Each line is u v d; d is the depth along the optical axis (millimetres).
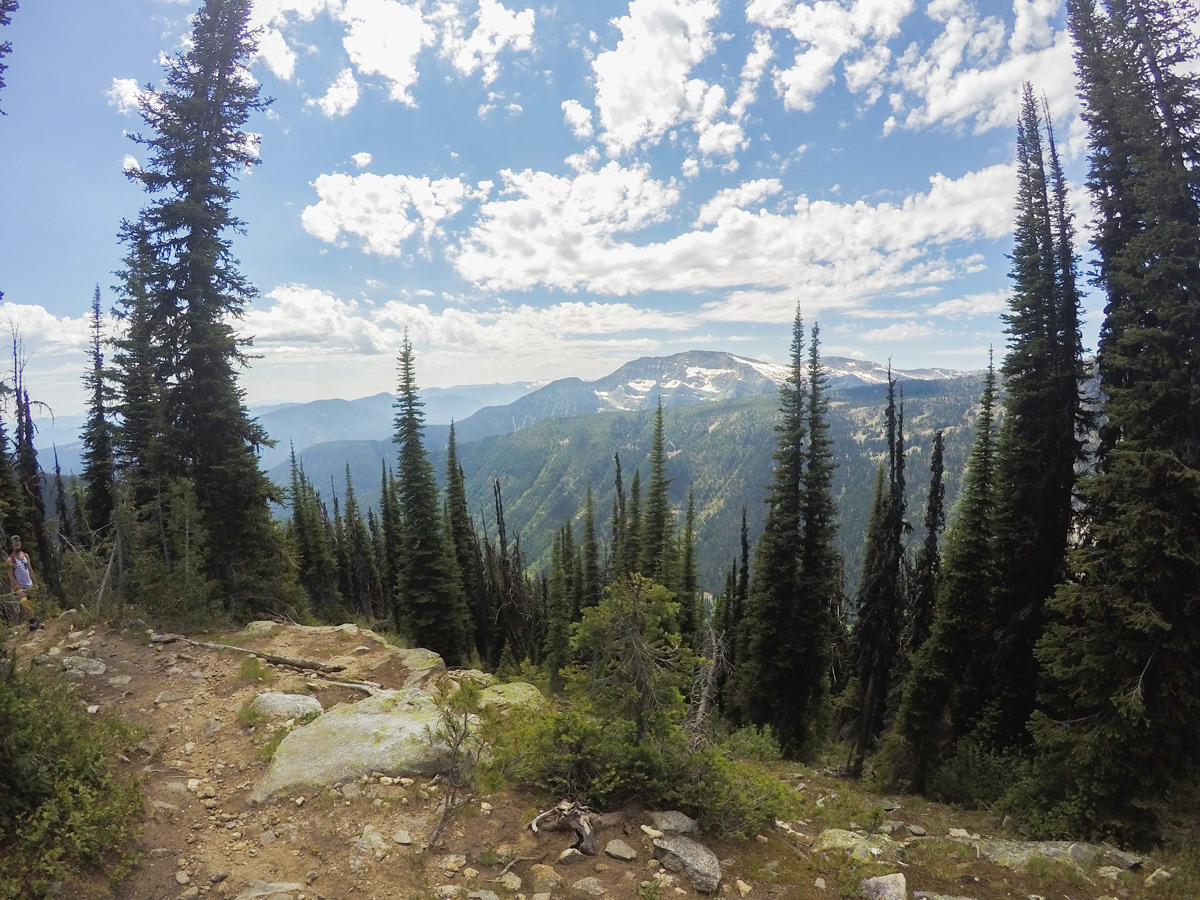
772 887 6316
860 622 21766
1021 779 15023
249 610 18516
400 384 31703
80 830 5457
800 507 27281
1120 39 12680
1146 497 12055
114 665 11047
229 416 18703
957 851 9359
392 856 5961
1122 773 11820
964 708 19438
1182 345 11984
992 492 20375
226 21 18547
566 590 51438
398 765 7469
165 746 8195
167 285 18281
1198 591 11438
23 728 6039
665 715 7758
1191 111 11680
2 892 4770
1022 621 18281
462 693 9500
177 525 15367
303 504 47969
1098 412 16422
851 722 29219
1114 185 15023
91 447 29047
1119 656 12172
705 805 7277
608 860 6172
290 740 8078
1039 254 19125
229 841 6195
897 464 20469
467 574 41500
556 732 7652
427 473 31984
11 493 25859
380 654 13109
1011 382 19531
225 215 18625
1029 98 19781
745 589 42062
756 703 27250
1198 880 8992
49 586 17469
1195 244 11492
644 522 39844
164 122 17938
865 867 7172
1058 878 8664
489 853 6039
